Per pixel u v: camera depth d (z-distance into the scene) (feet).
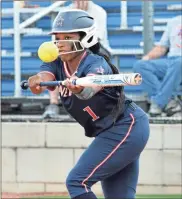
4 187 62.23
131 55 70.64
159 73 64.03
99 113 37.68
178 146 60.64
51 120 64.13
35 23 73.20
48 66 38.55
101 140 38.09
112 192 40.68
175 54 63.46
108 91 37.24
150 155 60.80
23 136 61.87
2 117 64.64
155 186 60.95
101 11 65.21
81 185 37.52
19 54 69.56
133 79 33.04
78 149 61.41
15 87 69.92
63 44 37.17
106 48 65.41
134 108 38.81
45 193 61.93
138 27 70.95
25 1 71.92
